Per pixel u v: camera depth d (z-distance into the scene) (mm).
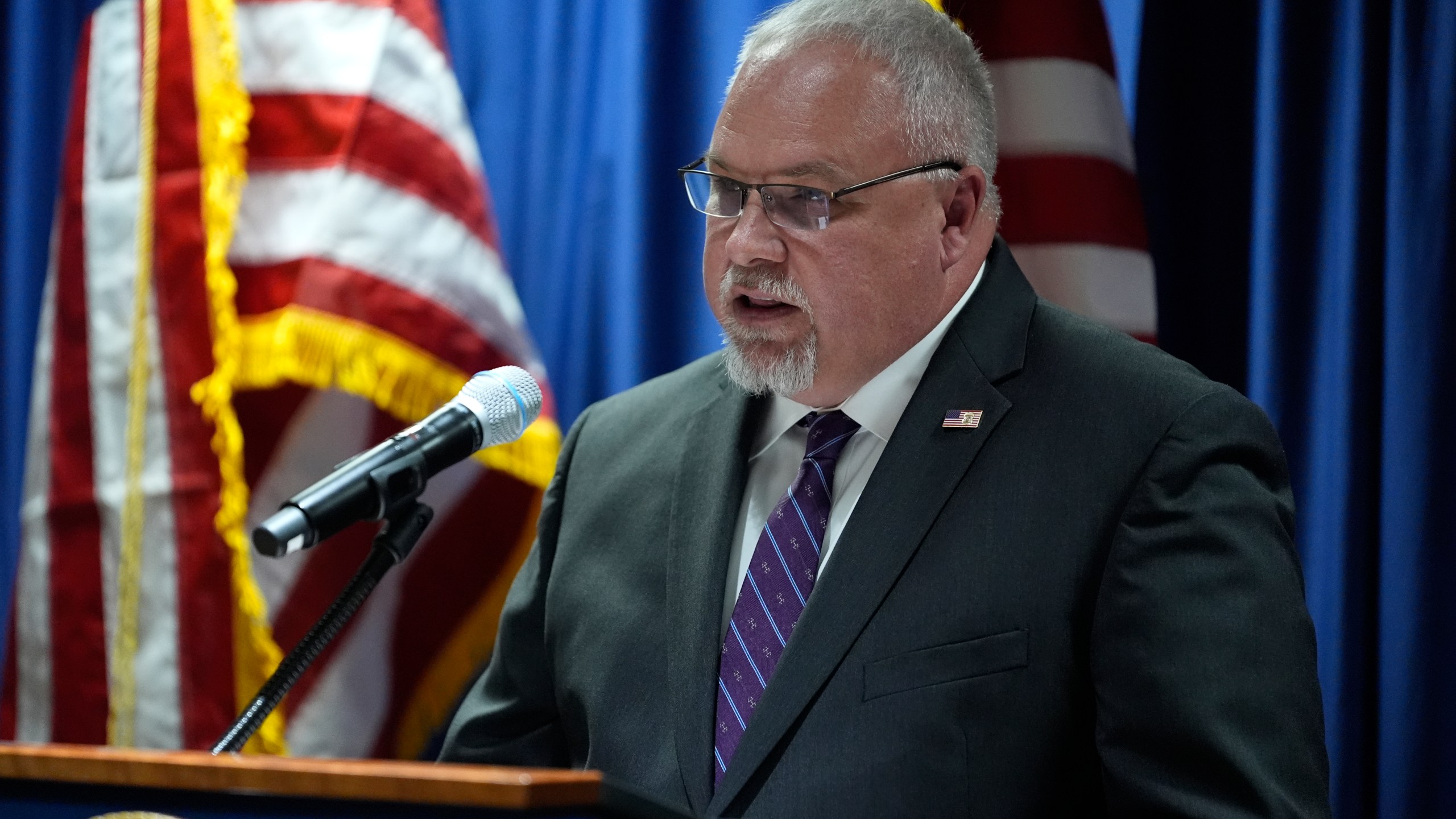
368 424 6777
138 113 7332
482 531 6926
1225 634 3977
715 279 4672
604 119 8031
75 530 7168
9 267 8852
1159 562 4121
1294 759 3875
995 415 4562
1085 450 4398
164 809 2730
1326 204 6715
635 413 5473
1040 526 4328
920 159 4629
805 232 4480
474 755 5160
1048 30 7020
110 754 2762
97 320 7227
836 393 4773
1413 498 6336
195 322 6965
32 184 8867
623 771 4543
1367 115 6656
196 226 7035
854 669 4281
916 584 4352
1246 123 7164
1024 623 4219
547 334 8031
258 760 2633
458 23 8312
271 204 6988
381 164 6953
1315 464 6633
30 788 2842
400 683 6844
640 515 5062
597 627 4875
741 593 4637
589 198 8016
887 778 4113
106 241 7293
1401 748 6285
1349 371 6574
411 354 6777
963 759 4113
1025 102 7000
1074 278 6812
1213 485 4211
